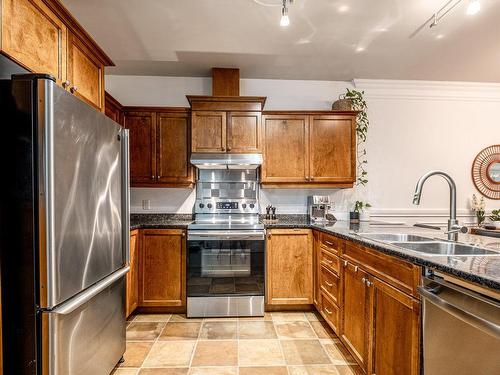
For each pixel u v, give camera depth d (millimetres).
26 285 1203
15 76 1189
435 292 1155
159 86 3465
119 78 3434
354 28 2412
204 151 3082
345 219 3557
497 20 2297
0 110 1193
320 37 2551
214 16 2250
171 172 3172
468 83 3609
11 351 1212
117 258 1854
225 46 2717
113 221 1793
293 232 2893
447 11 2186
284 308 2953
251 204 3418
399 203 3617
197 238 2797
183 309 2914
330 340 2348
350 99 3283
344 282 2090
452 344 1087
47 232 1191
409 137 3637
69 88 1741
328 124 3232
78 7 2133
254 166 3209
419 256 1268
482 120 3646
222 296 2793
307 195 3529
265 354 2143
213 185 3412
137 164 3141
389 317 1491
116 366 1992
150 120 3160
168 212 3441
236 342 2318
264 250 2859
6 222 1202
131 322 2686
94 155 1558
